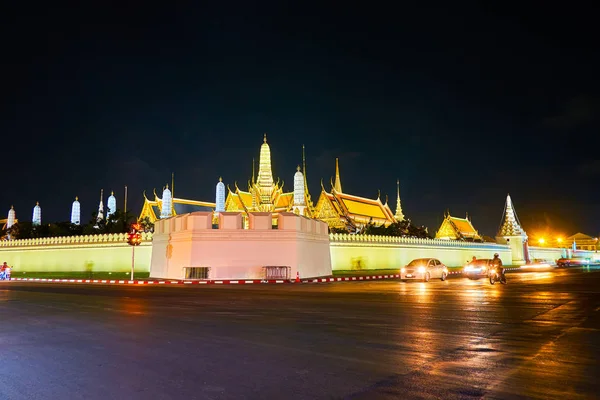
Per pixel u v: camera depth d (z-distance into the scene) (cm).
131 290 2478
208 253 3353
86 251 4897
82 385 640
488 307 1452
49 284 3216
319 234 3916
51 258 5203
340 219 8475
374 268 5409
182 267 3400
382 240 5575
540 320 1159
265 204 8006
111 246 4712
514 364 709
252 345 889
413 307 1472
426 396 564
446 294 1973
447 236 11038
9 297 2042
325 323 1151
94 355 827
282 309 1477
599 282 2856
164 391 607
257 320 1227
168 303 1720
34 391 616
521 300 1675
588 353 780
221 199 9069
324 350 832
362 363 731
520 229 8625
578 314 1273
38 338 1008
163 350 858
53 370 725
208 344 907
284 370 699
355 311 1389
